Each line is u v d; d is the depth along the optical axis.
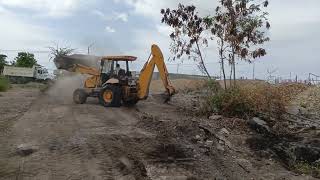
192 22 19.11
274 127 13.95
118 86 20.30
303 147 11.80
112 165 9.82
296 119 15.14
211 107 16.42
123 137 12.43
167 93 20.67
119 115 17.11
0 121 14.98
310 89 19.42
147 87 20.38
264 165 10.88
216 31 18.58
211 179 9.41
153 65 20.36
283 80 20.39
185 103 20.36
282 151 11.92
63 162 9.95
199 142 12.29
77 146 11.33
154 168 9.80
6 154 10.53
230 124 14.37
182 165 10.12
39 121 15.12
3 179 8.73
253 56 18.23
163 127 13.77
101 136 12.51
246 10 18.12
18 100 23.64
